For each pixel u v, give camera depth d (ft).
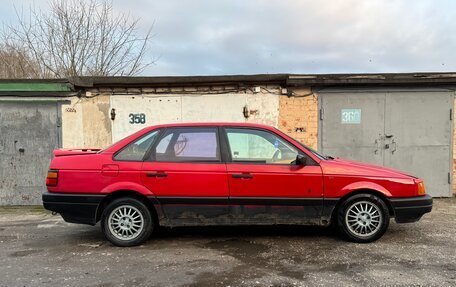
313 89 32.12
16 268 16.49
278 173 18.93
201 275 15.47
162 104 32.53
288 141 19.52
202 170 18.93
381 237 20.40
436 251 18.11
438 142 32.07
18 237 21.58
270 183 18.89
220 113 32.48
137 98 32.45
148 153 19.30
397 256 17.43
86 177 18.95
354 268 16.03
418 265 16.30
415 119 32.04
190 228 22.57
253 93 32.35
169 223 19.15
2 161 31.81
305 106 32.22
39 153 31.94
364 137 32.19
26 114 31.78
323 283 14.53
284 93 32.14
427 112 31.96
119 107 32.40
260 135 19.53
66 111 31.96
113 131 32.48
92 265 16.75
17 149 31.86
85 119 32.19
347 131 32.17
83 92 32.17
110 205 19.07
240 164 19.10
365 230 19.33
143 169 18.97
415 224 23.20
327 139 32.22
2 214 28.35
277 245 19.26
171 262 16.99
